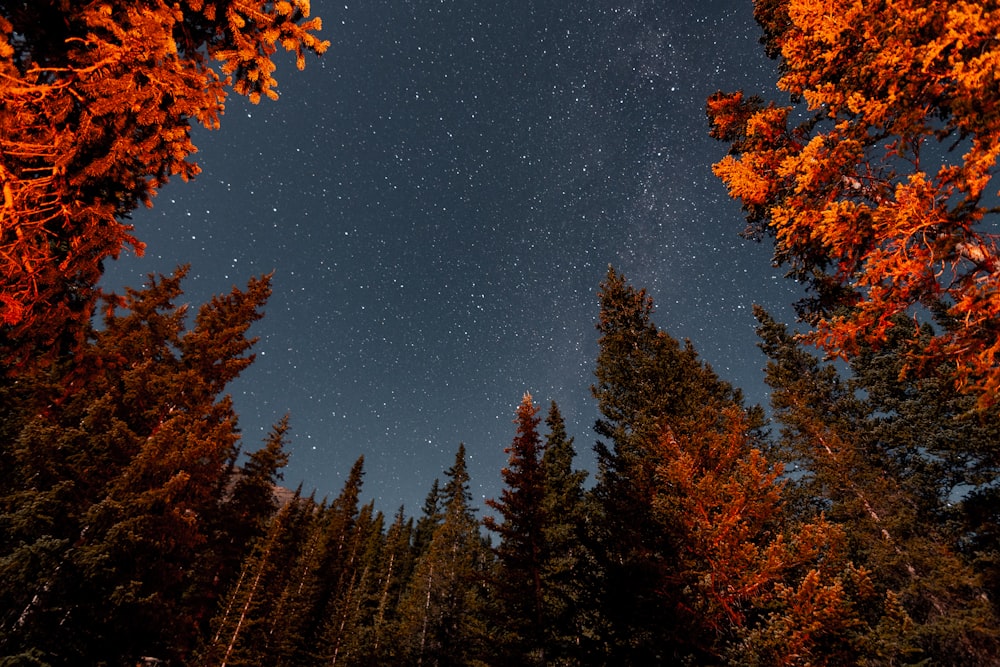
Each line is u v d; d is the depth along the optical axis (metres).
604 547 15.03
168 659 14.18
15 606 10.27
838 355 5.14
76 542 11.55
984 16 3.77
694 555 12.52
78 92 2.89
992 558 14.92
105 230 3.14
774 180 7.32
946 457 18.91
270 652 24.86
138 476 12.39
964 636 14.11
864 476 18.64
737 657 10.10
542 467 16.91
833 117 5.77
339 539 39.88
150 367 16.86
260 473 26.08
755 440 22.17
